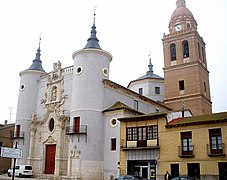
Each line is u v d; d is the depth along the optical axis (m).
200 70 53.50
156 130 28.84
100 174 33.41
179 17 58.03
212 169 24.70
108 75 38.78
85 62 37.19
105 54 38.47
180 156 26.48
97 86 36.41
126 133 30.75
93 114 35.03
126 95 41.31
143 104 45.34
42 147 40.09
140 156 29.12
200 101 50.75
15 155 19.14
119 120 31.53
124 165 29.88
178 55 55.28
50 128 40.16
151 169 28.36
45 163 39.19
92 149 33.78
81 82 36.50
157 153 28.09
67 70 40.50
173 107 52.97
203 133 25.91
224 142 24.59
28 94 44.34
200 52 56.12
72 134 34.88
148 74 61.81
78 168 33.34
